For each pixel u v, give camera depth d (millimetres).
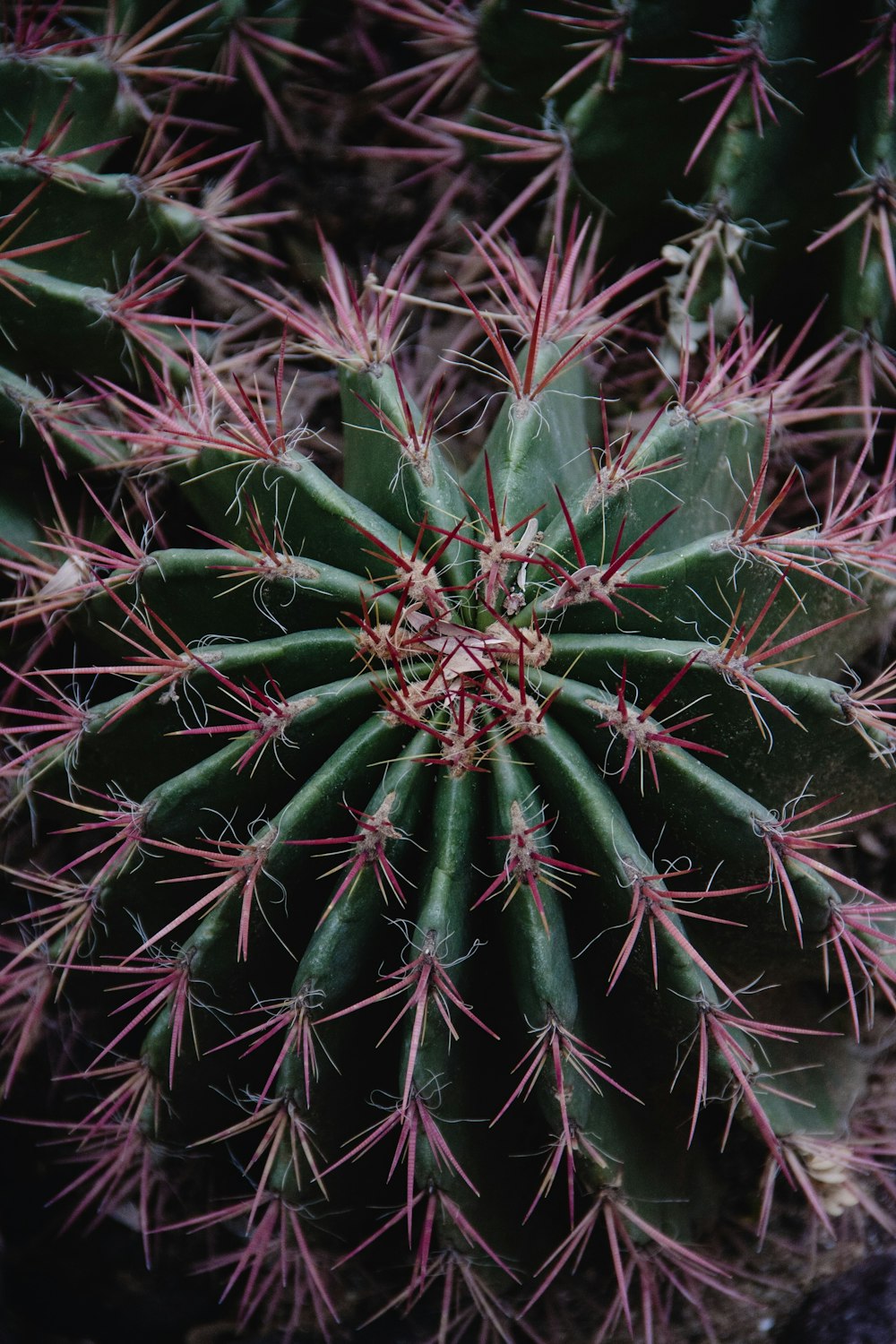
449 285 1107
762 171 1028
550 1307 1015
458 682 896
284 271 1119
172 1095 971
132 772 979
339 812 901
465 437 1086
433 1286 1019
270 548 916
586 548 923
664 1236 942
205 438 945
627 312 1039
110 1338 1062
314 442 1086
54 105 1054
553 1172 906
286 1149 944
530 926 881
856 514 1008
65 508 1060
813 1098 992
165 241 1062
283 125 1108
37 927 1048
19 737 1047
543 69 1047
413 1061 875
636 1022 940
